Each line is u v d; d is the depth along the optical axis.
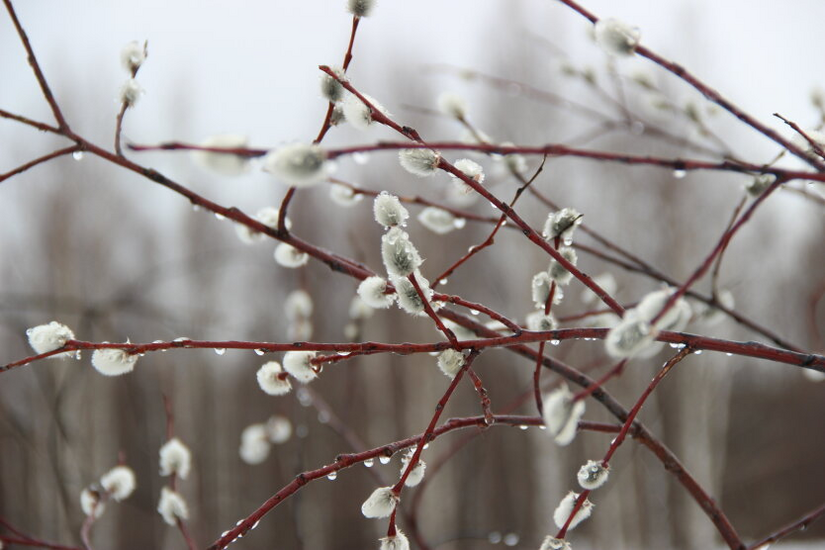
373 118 1.20
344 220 10.16
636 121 2.19
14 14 1.31
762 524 14.91
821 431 14.34
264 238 1.73
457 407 11.49
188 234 11.82
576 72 2.29
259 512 1.28
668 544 10.17
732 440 15.07
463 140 2.00
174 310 3.45
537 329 1.50
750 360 11.02
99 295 12.98
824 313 9.64
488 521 12.02
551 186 10.12
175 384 12.00
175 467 1.93
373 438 11.84
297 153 0.94
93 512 1.97
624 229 10.94
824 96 1.75
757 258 8.61
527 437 12.03
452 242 10.56
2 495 8.66
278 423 2.95
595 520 10.45
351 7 1.23
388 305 1.41
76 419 8.01
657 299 0.98
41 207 12.48
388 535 1.28
